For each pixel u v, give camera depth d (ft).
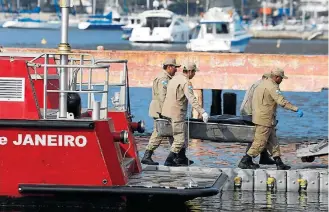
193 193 85.46
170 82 106.93
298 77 166.09
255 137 107.65
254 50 597.52
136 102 209.87
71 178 84.64
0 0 446.60
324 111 203.10
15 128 84.07
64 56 86.53
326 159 123.54
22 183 84.74
